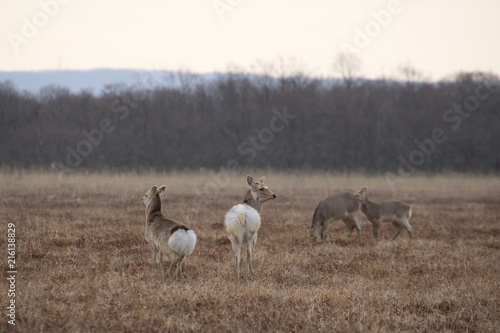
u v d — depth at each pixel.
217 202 90.69
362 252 51.69
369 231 68.12
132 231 57.28
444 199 109.50
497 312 33.91
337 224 72.94
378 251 52.25
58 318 30.77
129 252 49.19
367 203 62.59
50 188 103.69
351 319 32.38
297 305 34.34
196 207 81.25
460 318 33.06
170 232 39.69
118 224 61.88
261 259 47.12
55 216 65.75
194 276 41.72
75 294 34.88
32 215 65.56
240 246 41.16
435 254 51.09
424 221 75.06
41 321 30.02
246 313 32.66
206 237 56.88
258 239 57.41
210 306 33.50
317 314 32.72
